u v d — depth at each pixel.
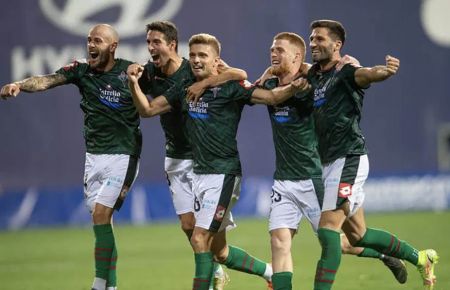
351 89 23.02
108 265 25.61
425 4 57.06
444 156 57.72
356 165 23.20
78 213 55.59
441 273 30.97
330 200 23.08
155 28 25.38
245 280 31.47
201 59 23.45
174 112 25.73
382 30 56.81
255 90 23.28
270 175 57.03
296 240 45.12
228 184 23.52
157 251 41.94
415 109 57.31
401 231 46.12
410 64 57.12
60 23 54.78
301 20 56.09
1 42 54.44
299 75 23.70
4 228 54.53
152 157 55.69
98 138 26.25
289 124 23.30
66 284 31.84
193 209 25.19
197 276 23.34
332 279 22.80
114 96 25.91
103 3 54.78
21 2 54.53
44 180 55.25
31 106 54.84
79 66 26.28
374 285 29.02
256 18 55.88
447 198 57.97
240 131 56.34
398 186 57.56
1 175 54.78
